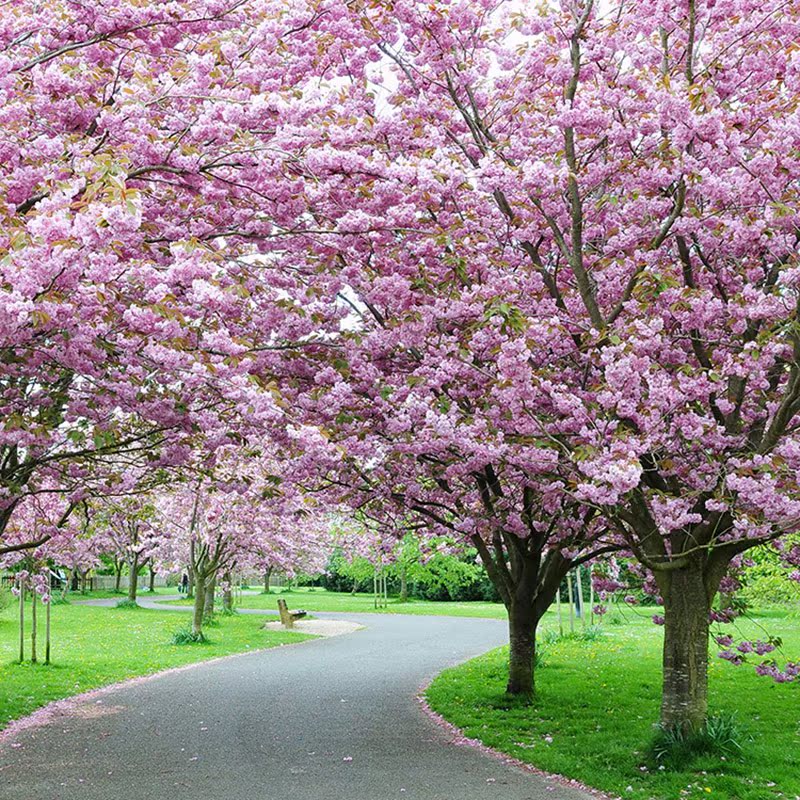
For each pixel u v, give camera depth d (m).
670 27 8.62
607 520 9.31
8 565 14.92
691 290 7.48
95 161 5.25
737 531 7.76
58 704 12.24
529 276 8.74
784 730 9.80
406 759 8.71
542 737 9.70
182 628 23.58
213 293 5.37
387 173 6.77
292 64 7.93
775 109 7.81
